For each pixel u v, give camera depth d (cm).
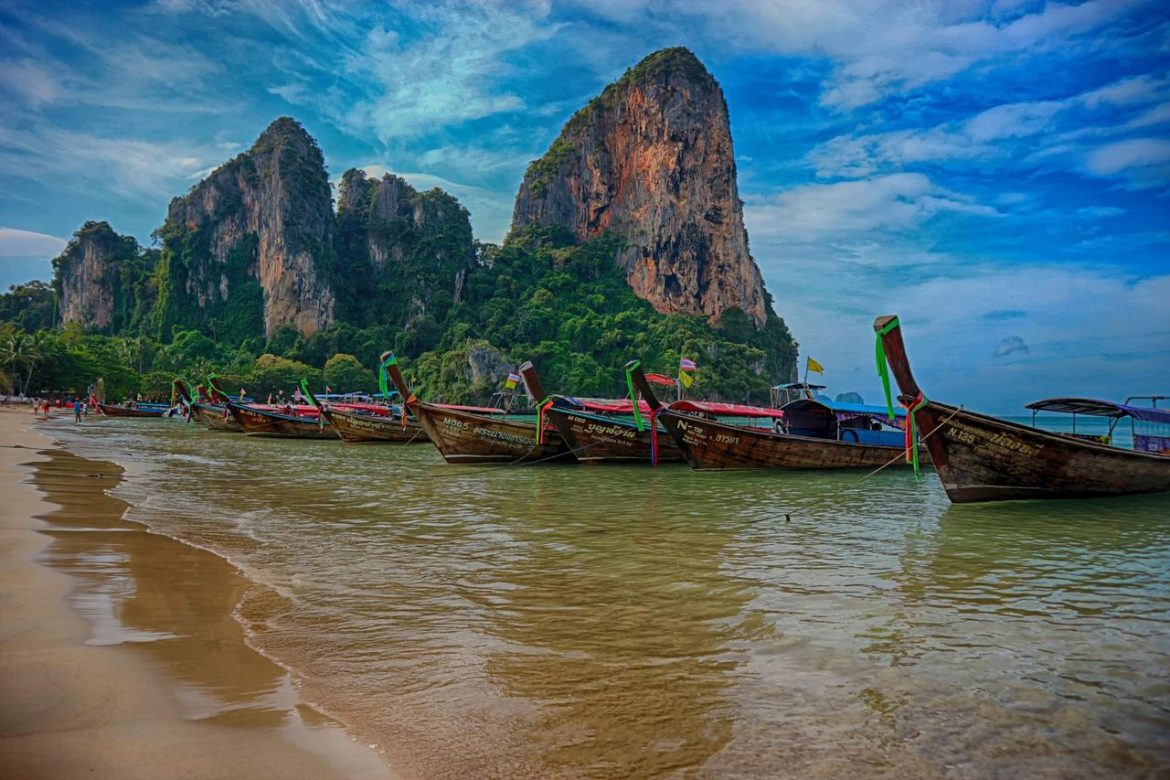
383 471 2277
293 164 16025
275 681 529
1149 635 681
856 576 909
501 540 1136
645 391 2245
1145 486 1647
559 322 15900
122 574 814
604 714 491
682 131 18975
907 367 1469
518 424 2456
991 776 419
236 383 12444
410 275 16225
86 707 452
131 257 17762
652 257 18462
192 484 1848
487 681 548
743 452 2239
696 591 828
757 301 19625
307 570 908
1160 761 440
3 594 688
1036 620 725
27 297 18400
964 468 1522
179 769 383
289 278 15400
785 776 412
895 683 555
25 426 4688
